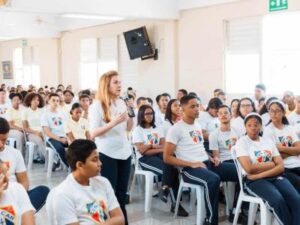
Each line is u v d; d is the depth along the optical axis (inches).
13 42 558.6
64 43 448.8
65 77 453.4
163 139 165.0
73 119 200.7
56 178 203.2
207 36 286.5
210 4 279.0
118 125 114.8
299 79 245.9
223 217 143.1
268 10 248.7
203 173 130.9
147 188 152.0
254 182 123.6
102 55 398.9
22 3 236.2
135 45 339.6
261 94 244.1
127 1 276.4
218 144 150.7
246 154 126.2
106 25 387.2
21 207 73.2
